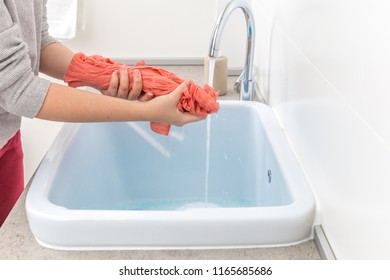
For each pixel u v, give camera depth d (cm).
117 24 190
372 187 70
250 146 136
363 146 73
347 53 80
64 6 180
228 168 140
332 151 87
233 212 88
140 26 191
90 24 190
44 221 87
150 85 98
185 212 88
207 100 95
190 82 94
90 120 93
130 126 136
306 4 103
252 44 133
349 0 79
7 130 114
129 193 141
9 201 147
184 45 194
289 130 118
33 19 105
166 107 94
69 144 118
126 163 139
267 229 88
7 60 85
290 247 90
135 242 88
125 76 98
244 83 138
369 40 71
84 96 91
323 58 92
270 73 138
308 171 102
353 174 77
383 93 67
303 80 106
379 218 68
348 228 80
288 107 119
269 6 137
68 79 107
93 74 104
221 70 150
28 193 95
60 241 88
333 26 86
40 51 117
